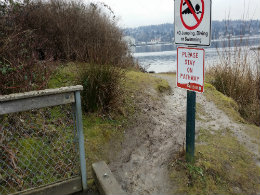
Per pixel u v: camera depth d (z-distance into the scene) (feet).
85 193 8.02
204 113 15.15
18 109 6.38
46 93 6.56
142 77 19.26
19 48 12.89
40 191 7.39
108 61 13.64
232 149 10.98
